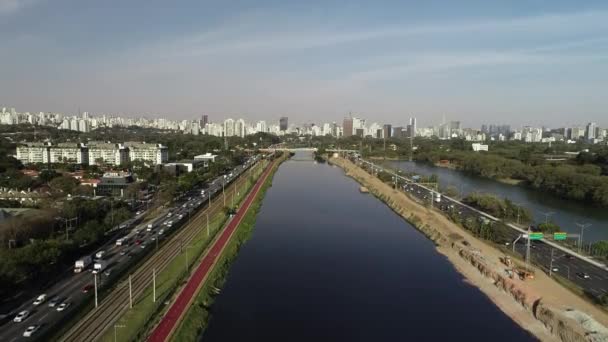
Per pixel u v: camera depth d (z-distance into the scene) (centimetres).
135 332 9162
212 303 11806
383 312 11744
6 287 10456
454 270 15188
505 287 13100
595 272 14300
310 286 13388
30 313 9750
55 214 16738
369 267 15312
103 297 10900
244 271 14538
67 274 12294
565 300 11912
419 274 14700
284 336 10231
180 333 9594
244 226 19788
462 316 11606
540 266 14912
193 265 13800
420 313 11725
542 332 10712
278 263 15412
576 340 9881
